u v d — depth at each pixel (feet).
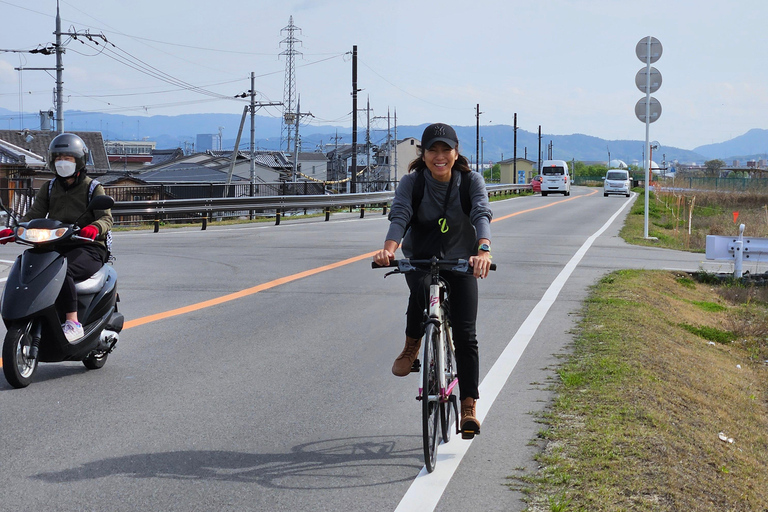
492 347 25.86
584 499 13.10
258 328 29.14
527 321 30.55
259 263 49.44
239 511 12.79
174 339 27.14
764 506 14.88
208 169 263.29
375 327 29.40
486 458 15.33
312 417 18.20
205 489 13.73
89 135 229.04
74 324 20.93
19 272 20.42
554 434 16.58
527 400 19.47
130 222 92.43
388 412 18.69
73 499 13.23
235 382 21.43
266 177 280.92
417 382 21.57
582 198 189.37
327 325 29.76
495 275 44.57
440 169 15.02
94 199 21.26
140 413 18.39
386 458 15.39
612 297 35.91
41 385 20.93
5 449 15.71
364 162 385.29
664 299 38.73
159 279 42.04
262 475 14.42
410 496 13.42
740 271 48.98
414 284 15.05
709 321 37.76
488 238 14.60
